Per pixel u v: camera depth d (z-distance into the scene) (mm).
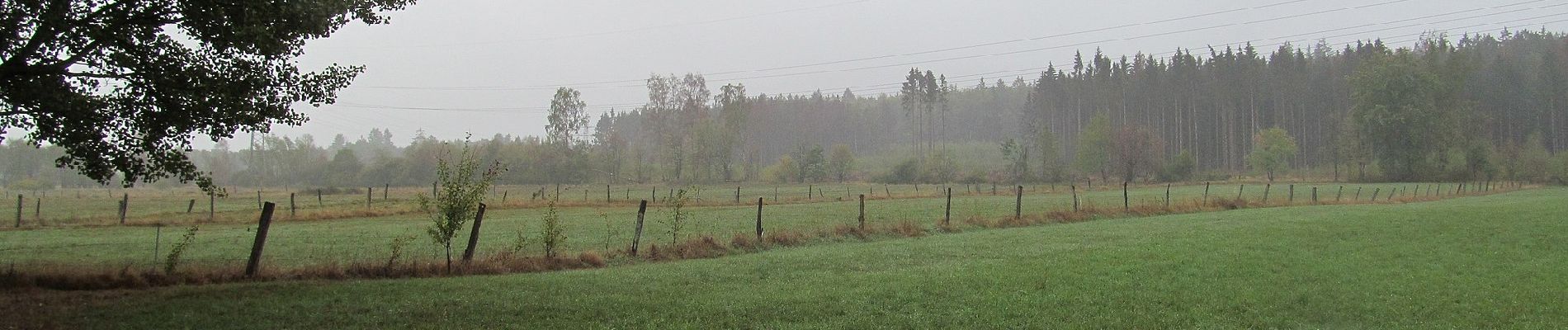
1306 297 13492
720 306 12273
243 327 10320
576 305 12117
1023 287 14133
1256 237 22234
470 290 13406
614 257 19469
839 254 19594
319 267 15586
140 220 31109
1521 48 153125
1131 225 28625
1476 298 13555
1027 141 159750
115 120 12555
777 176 126188
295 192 75312
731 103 126188
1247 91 134125
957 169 127188
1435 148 101750
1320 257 18328
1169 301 13047
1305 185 89562
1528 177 92125
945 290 13734
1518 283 15039
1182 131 139625
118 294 12508
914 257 18938
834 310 12133
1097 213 35375
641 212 20250
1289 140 110188
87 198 63438
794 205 48094
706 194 74188
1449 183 90438
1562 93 118375
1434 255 18812
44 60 11508
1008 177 120750
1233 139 134750
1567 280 15438
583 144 125000
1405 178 99250
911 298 13117
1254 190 73500
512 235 25984
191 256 19438
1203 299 13266
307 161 131375
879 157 180875
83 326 10062
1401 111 98125
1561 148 119875
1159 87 142625
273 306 11594
